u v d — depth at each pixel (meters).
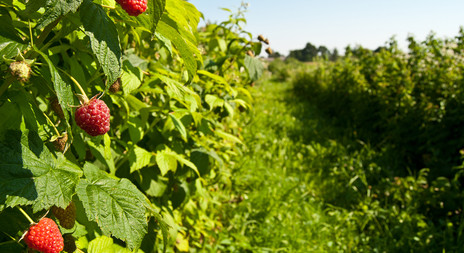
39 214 1.02
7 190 0.82
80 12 0.89
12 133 0.91
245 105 3.00
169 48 1.25
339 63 11.47
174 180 2.31
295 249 3.55
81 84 1.23
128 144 1.86
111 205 0.98
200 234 3.52
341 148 6.38
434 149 5.74
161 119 2.20
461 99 5.64
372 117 8.17
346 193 4.78
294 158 6.12
